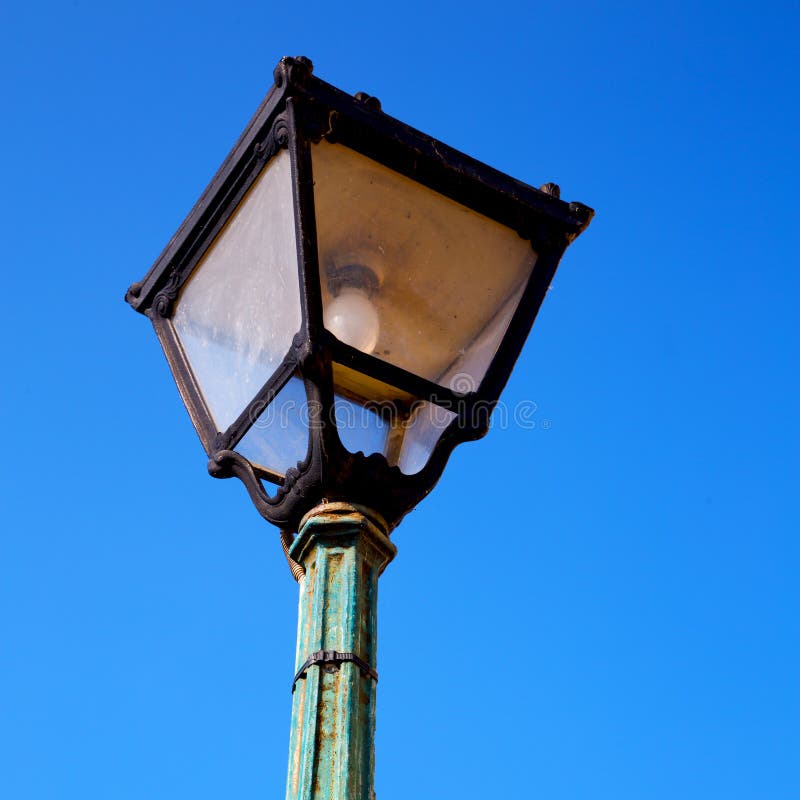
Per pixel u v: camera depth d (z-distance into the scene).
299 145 4.45
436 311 4.65
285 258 4.47
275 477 4.61
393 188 4.64
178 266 5.03
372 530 4.37
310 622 4.28
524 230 4.81
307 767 3.97
